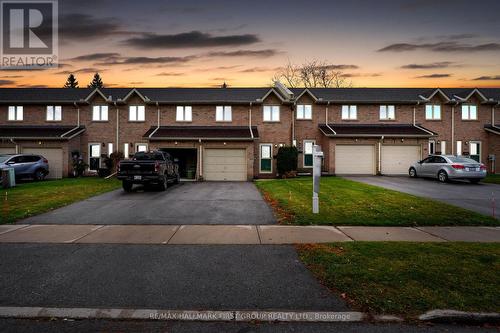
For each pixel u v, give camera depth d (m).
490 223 9.02
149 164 15.23
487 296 4.39
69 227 8.58
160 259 6.11
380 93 27.22
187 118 25.02
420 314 4.00
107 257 6.20
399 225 8.90
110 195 14.47
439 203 11.59
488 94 27.39
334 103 25.77
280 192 14.57
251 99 25.02
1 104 25.19
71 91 26.94
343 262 5.78
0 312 4.11
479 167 17.70
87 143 25.12
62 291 4.70
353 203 11.69
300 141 25.75
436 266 5.51
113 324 3.90
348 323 3.94
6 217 9.54
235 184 19.61
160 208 11.30
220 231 8.21
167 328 3.82
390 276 5.09
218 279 5.16
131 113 25.16
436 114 26.09
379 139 23.62
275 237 7.64
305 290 4.76
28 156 21.11
